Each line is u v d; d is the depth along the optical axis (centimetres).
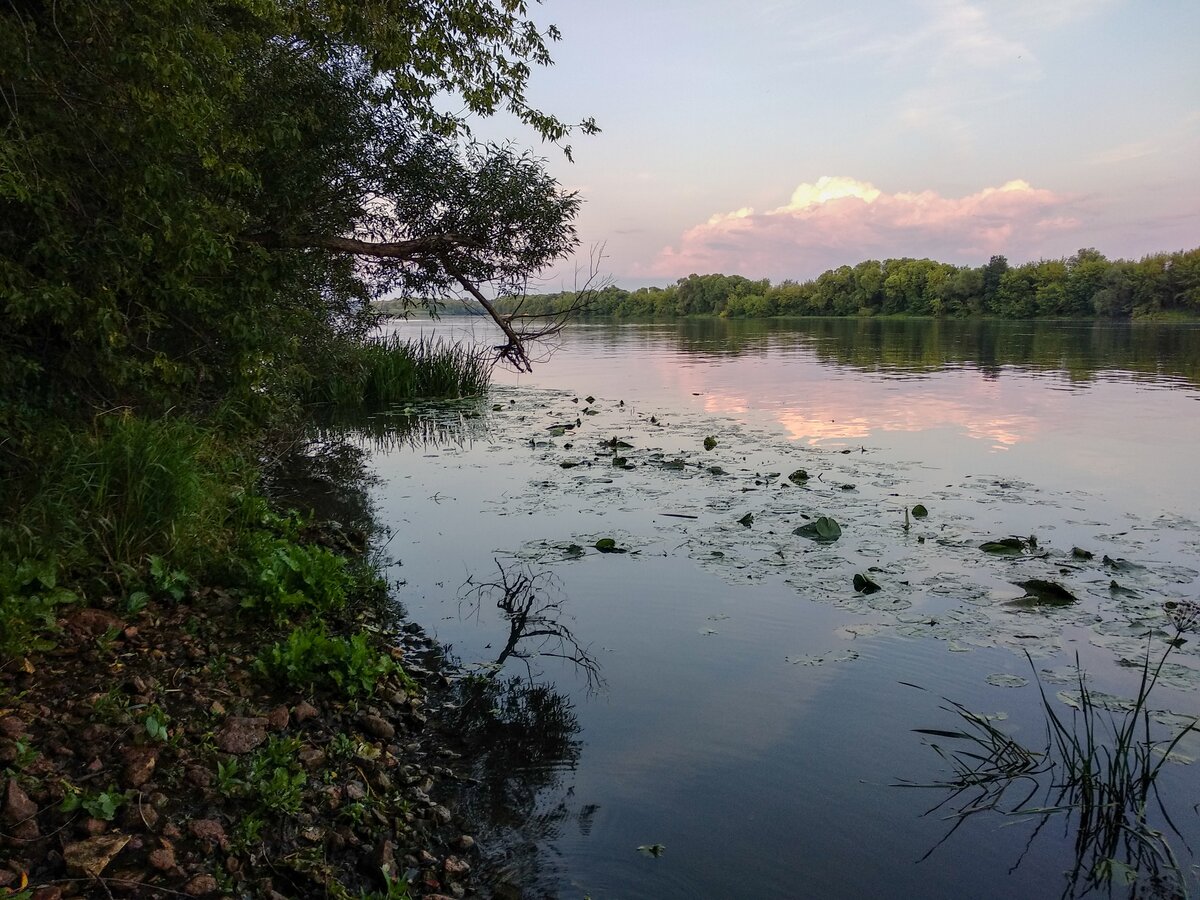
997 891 318
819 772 400
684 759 412
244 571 560
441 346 2086
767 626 572
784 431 1377
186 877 285
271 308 794
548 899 314
